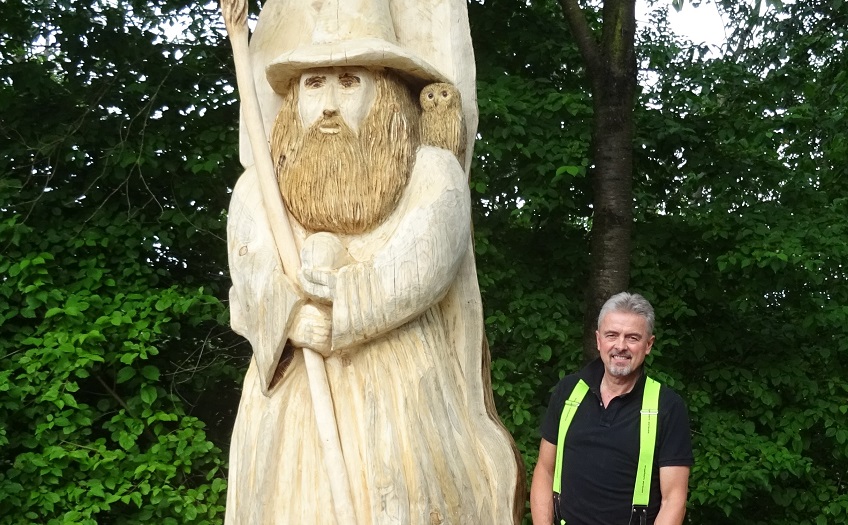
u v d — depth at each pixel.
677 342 5.38
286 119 2.48
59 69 5.65
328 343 2.29
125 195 5.20
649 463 2.48
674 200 6.21
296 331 2.29
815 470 5.62
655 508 2.50
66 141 5.11
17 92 5.41
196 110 5.30
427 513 2.25
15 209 5.05
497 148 5.25
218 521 4.59
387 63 2.44
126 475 4.58
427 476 2.28
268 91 2.62
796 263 5.41
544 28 5.98
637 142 5.84
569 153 5.32
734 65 6.30
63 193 5.14
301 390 2.37
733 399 5.81
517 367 5.39
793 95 7.03
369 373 2.31
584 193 5.97
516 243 5.93
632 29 5.30
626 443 2.50
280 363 2.38
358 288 2.25
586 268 5.79
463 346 2.52
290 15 2.62
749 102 6.39
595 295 5.18
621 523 2.49
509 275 5.47
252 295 2.34
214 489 4.61
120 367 4.91
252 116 2.39
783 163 6.70
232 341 5.48
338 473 2.23
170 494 4.50
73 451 4.52
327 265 2.28
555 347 5.47
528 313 5.44
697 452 5.28
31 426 4.68
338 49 2.39
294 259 2.33
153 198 5.09
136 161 4.96
